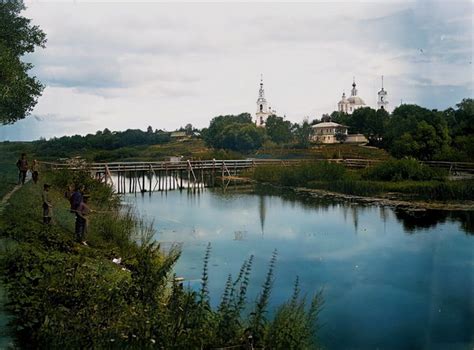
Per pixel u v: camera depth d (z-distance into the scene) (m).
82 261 10.02
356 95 147.88
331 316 13.30
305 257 20.12
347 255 20.39
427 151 54.09
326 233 25.28
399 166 45.84
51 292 8.21
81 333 7.67
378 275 17.22
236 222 28.64
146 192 47.47
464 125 54.09
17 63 25.11
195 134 135.50
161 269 10.00
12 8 27.55
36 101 27.03
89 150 67.69
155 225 26.80
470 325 12.28
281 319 9.36
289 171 51.53
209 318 9.02
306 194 42.84
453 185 38.31
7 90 22.75
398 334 12.03
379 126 85.25
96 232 17.36
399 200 37.22
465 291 14.85
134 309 8.52
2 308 8.57
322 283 16.41
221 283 15.68
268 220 29.53
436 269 17.41
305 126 98.06
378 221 28.67
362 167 55.81
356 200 38.00
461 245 21.66
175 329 8.26
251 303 12.95
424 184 41.28
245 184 52.78
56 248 13.31
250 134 91.44
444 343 11.16
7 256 9.85
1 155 38.91
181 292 9.38
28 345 7.55
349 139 94.75
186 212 32.81
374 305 14.06
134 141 96.12
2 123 25.77
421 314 13.33
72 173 31.33
